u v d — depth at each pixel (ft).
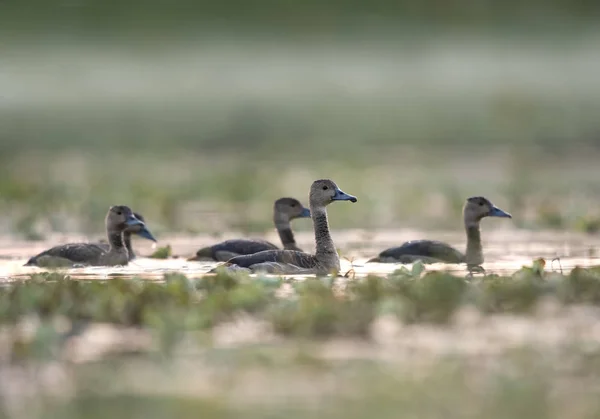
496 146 193.57
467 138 201.05
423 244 86.84
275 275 73.56
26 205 127.13
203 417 45.68
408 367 52.44
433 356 54.13
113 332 59.36
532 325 60.08
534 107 229.25
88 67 268.21
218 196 137.90
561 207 122.21
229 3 308.19
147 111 234.38
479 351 54.95
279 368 52.42
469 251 86.94
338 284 71.87
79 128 215.92
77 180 153.38
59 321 61.67
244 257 78.38
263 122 220.84
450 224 115.03
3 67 268.82
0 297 65.62
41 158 183.32
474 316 62.34
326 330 58.65
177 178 156.76
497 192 137.28
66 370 52.31
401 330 59.31
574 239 100.22
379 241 101.35
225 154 188.65
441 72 273.33
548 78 268.00
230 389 49.37
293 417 45.68
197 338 56.80
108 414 46.19
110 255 84.69
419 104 239.30
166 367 52.42
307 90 256.52
